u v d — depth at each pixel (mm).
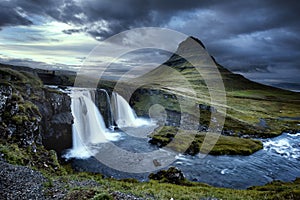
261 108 159000
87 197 17547
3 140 30453
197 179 38375
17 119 34500
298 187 33000
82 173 33250
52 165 31469
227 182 38562
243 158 53156
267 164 50656
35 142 36156
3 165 23766
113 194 19375
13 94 39750
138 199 19375
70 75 72438
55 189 19812
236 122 90125
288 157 57312
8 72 47375
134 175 35375
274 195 27547
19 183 20062
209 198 24938
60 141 45125
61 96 50062
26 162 27578
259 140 74750
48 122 44344
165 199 21781
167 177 34531
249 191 31078
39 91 48094
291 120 124438
